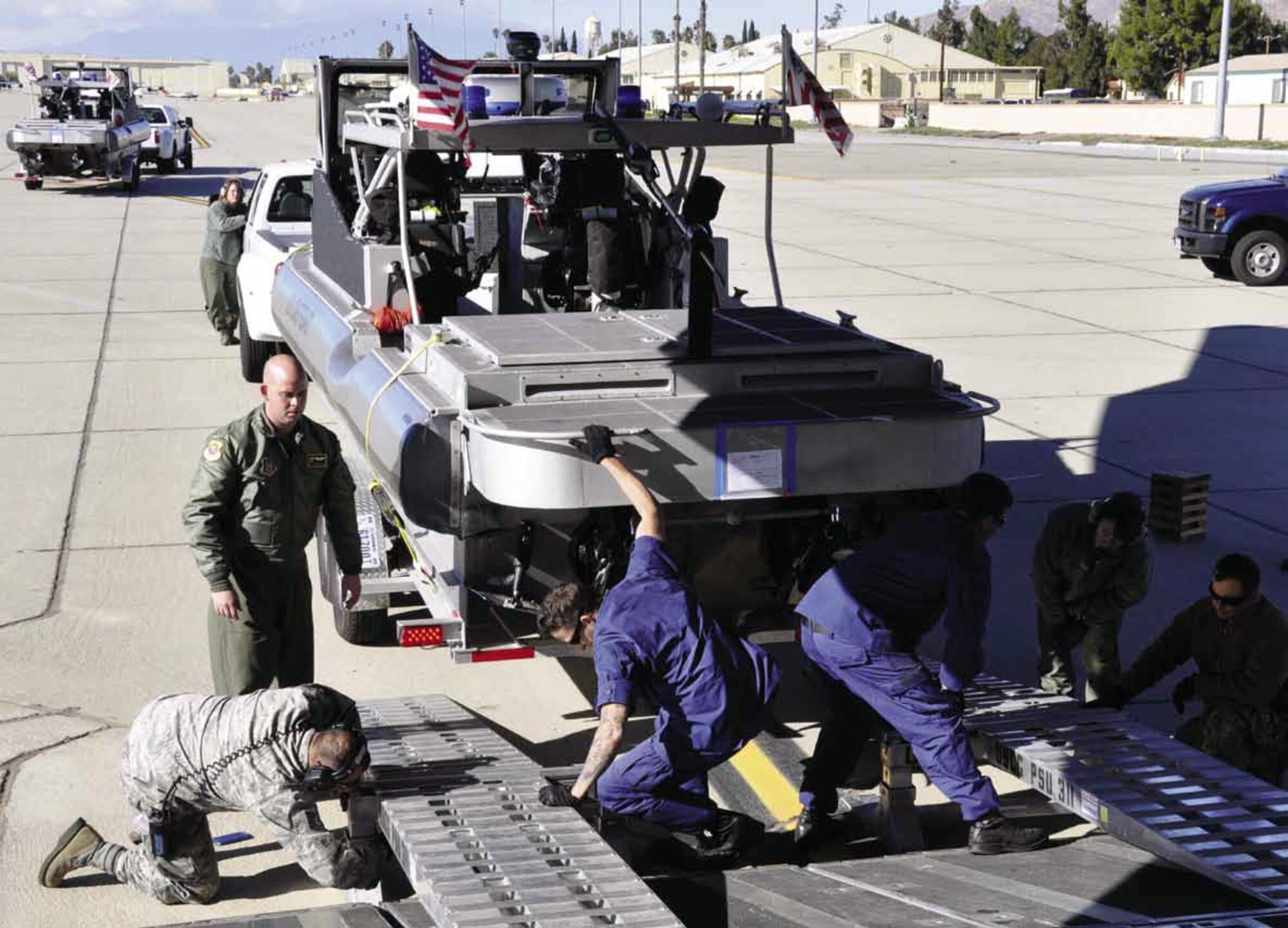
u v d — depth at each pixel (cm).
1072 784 460
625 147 607
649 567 443
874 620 457
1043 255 1972
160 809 432
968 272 1806
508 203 782
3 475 932
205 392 1165
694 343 543
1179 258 1948
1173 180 3244
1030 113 6412
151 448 998
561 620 451
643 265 755
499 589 532
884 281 1733
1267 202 1691
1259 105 5322
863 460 509
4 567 766
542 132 608
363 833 459
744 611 564
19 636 676
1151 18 8962
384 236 713
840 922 386
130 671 641
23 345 1345
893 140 5819
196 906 460
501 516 519
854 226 2320
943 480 520
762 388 549
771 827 511
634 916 376
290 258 944
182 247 2072
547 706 617
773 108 666
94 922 449
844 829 498
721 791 540
